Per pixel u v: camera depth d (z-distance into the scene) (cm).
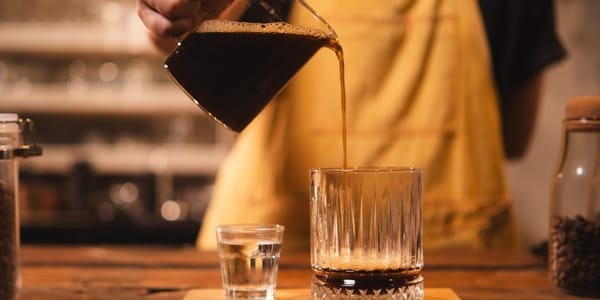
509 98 161
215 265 118
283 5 92
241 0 91
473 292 102
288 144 142
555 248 101
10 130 92
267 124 144
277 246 96
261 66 91
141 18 94
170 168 314
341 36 141
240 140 158
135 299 101
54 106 314
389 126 140
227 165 158
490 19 150
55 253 126
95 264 119
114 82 316
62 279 110
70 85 320
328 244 91
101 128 334
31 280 109
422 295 93
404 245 91
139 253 126
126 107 316
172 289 105
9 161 92
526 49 154
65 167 318
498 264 117
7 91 313
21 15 315
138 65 325
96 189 323
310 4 142
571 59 253
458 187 140
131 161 314
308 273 112
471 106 141
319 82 141
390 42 140
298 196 142
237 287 95
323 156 141
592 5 252
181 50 90
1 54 329
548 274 108
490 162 141
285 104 142
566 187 100
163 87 320
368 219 90
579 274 99
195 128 330
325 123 141
